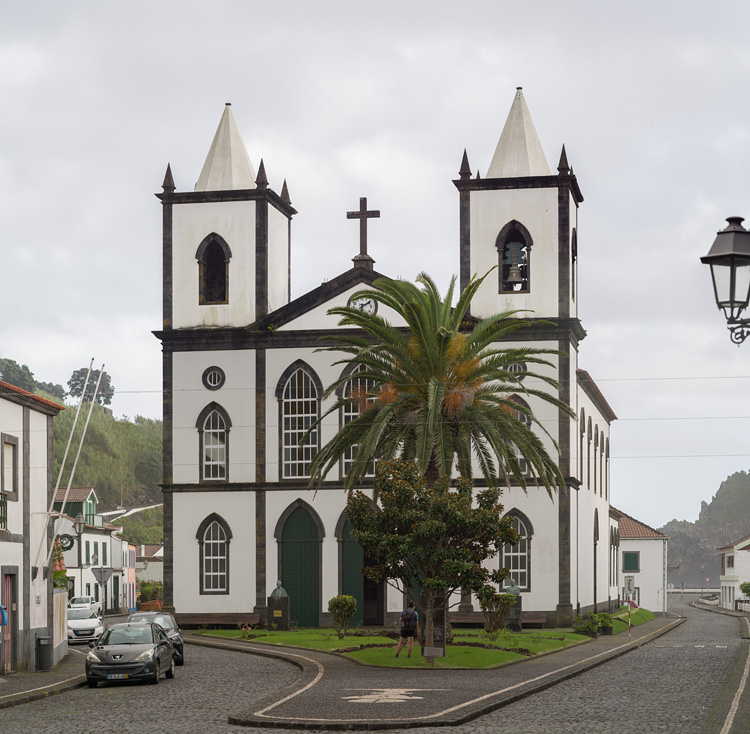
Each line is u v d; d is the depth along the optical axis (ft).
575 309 184.55
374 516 118.32
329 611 165.78
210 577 179.01
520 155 181.37
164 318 184.96
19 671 113.19
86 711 78.89
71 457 509.35
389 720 67.67
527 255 177.68
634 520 341.41
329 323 179.73
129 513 475.72
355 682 95.25
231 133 191.31
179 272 185.57
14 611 113.09
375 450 135.23
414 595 118.73
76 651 152.66
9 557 111.24
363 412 137.90
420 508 116.16
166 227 186.60
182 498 180.45
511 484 172.65
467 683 92.89
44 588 122.52
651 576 330.95
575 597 176.96
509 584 171.01
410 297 135.64
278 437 179.01
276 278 190.29
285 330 180.24
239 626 175.52
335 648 133.80
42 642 116.98
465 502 116.47
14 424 114.62
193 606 178.40
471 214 179.22
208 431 181.57
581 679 97.04
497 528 116.06
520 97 185.68
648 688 87.30
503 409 137.39
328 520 176.35
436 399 125.59
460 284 178.70
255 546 177.78
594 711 72.02
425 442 124.77
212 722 70.08
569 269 177.06
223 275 187.42
